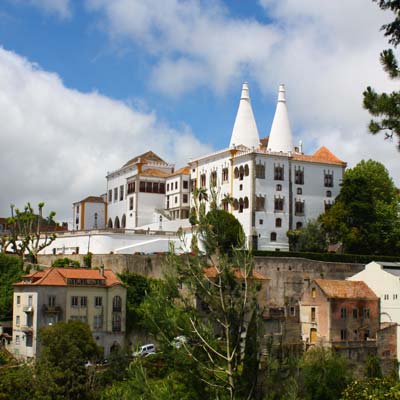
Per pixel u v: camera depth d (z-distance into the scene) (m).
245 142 161.75
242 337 40.72
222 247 42.19
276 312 116.56
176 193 161.62
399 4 33.56
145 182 165.62
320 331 112.94
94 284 105.88
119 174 176.12
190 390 40.12
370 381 51.25
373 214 138.25
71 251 142.62
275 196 140.50
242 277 41.19
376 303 116.38
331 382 77.94
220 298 40.69
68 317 103.19
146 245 135.75
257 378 39.78
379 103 35.25
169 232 139.00
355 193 138.38
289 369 41.00
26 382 73.31
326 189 146.62
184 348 40.16
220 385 39.72
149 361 55.06
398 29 34.09
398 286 115.31
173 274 41.56
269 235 138.75
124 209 170.75
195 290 40.97
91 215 180.38
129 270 120.88
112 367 82.06
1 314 111.56
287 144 162.25
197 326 40.38
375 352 111.94
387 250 138.88
